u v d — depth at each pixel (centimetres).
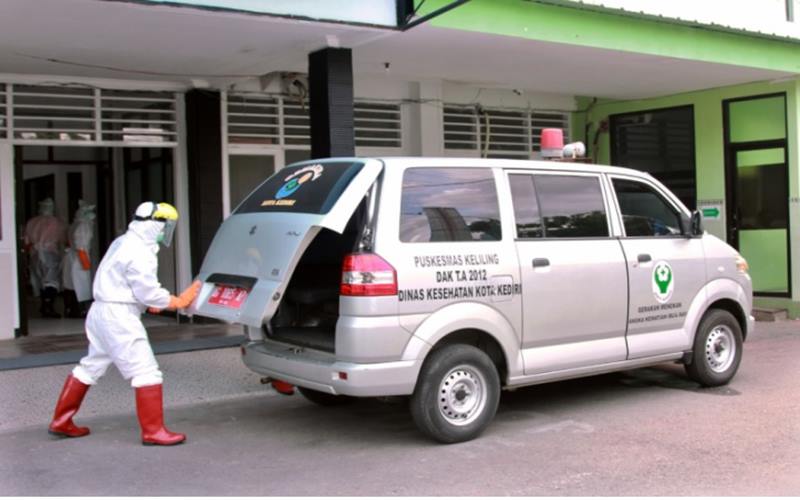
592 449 560
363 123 1197
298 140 1134
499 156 1344
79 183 1251
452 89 1273
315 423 650
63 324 1114
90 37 793
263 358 605
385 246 542
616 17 995
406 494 475
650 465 521
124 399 720
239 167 1102
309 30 804
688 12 1073
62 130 990
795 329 1133
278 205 591
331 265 620
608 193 672
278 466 536
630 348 663
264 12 745
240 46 857
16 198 980
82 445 592
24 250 1059
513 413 667
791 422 622
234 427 641
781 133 1253
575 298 626
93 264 1242
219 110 1056
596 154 1454
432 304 553
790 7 1212
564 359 621
